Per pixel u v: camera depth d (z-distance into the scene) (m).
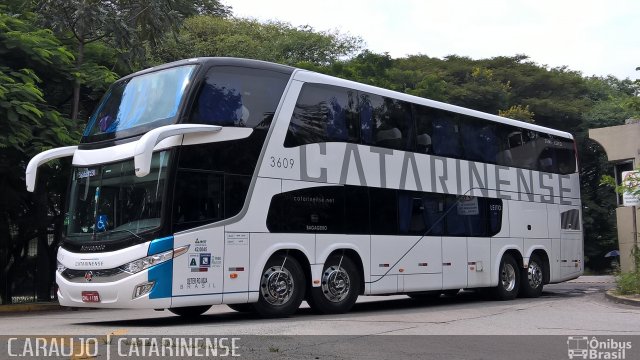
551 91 46.34
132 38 19.53
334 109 13.24
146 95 11.77
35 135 16.73
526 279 18.05
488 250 16.62
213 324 11.00
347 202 13.15
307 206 12.44
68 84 18.80
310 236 12.44
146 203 10.80
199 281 10.84
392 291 13.84
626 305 14.78
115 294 10.60
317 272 12.50
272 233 11.85
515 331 10.07
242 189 11.54
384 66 39.28
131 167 11.19
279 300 11.99
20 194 18.94
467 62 47.59
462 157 16.17
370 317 12.20
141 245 10.56
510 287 17.48
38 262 21.14
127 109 11.92
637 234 20.25
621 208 22.84
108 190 11.38
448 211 15.50
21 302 19.75
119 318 13.55
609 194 42.25
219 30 42.69
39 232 20.70
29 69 17.33
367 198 13.55
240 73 11.87
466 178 16.19
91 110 20.58
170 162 10.76
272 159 12.02
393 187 14.14
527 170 18.52
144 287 10.44
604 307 14.40
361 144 13.62
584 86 48.44
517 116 39.47
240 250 11.38
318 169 12.73
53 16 18.78
